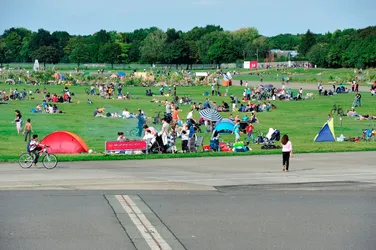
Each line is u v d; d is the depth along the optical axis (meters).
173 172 32.66
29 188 26.45
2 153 41.72
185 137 43.84
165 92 116.38
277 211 21.73
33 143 34.28
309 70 191.88
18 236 17.61
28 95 100.25
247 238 17.61
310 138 54.62
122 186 27.27
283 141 33.19
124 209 21.80
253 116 67.81
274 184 28.47
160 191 26.03
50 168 33.97
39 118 67.06
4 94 90.75
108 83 130.25
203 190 26.52
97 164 36.38
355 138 53.25
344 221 20.11
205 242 17.08
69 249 16.22
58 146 42.25
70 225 19.08
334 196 25.20
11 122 61.91
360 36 199.50
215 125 58.06
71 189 26.28
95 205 22.52
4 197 24.11
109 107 83.00
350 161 38.50
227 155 41.94
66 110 77.88
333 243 17.12
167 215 20.81
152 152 42.66
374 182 29.31
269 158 40.22
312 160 39.03
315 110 83.31
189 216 20.67
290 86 133.25
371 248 16.62
